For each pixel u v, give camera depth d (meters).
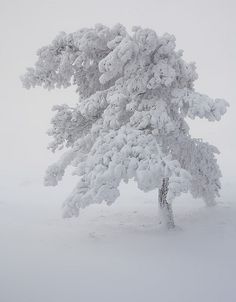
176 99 12.91
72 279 10.16
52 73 14.28
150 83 12.76
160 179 11.88
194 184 15.88
